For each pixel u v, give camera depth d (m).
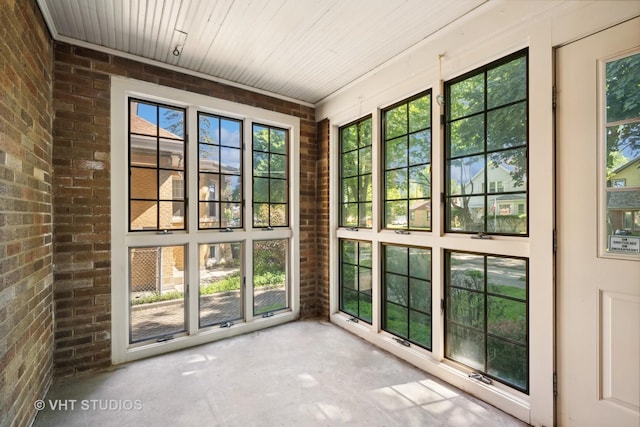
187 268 2.86
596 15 1.55
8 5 1.49
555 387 1.70
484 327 2.10
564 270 1.68
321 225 3.71
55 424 1.75
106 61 2.46
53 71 2.23
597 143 1.57
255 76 3.00
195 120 2.90
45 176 2.05
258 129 3.41
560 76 1.69
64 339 2.26
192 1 1.91
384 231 2.87
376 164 2.93
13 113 1.54
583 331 1.61
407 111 2.68
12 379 1.51
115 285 2.46
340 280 3.54
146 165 2.69
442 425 1.76
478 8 2.00
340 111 3.38
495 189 2.04
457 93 2.28
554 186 1.71
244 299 3.22
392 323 2.82
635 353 1.45
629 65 1.48
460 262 2.26
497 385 1.98
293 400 2.00
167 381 2.22
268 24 2.16
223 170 3.14
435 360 2.35
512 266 1.95
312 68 2.85
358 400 2.00
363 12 2.03
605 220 1.55
